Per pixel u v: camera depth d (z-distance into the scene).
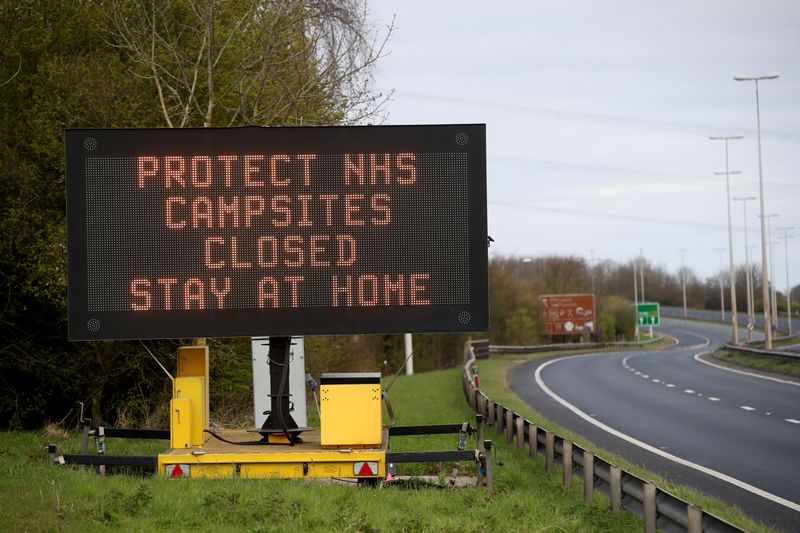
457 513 11.29
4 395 24.14
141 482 12.34
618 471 11.36
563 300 100.31
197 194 12.94
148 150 12.93
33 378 24.77
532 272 146.88
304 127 12.98
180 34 23.28
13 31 24.47
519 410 26.20
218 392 24.91
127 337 12.83
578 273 136.38
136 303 12.87
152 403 24.72
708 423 23.97
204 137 12.98
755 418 24.98
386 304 12.93
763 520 12.12
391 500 11.95
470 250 12.95
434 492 12.74
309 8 24.72
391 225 12.96
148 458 13.45
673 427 23.17
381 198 12.98
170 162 12.94
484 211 12.99
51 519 9.88
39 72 23.77
